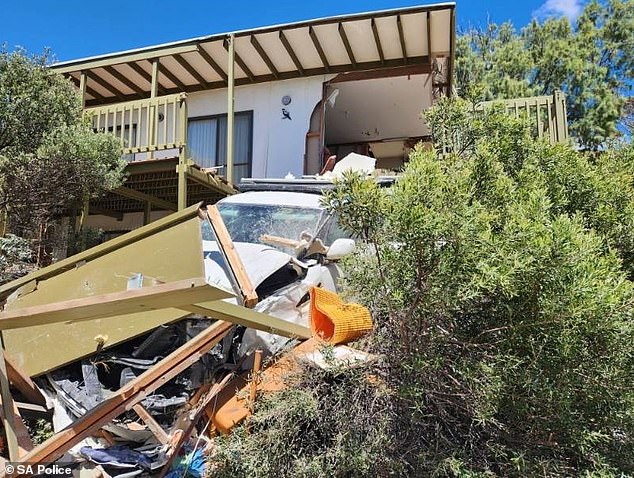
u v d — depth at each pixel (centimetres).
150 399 330
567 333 266
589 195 402
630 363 282
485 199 332
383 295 290
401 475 272
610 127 1984
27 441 285
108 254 369
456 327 288
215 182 871
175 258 336
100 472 276
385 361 306
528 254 260
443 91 1052
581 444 272
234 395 329
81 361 359
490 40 2444
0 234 636
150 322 359
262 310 388
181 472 292
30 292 387
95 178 659
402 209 257
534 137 465
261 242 479
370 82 1009
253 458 282
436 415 295
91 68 938
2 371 309
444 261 256
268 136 1027
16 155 608
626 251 387
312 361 312
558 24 2214
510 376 270
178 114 823
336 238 500
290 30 840
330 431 297
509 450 279
